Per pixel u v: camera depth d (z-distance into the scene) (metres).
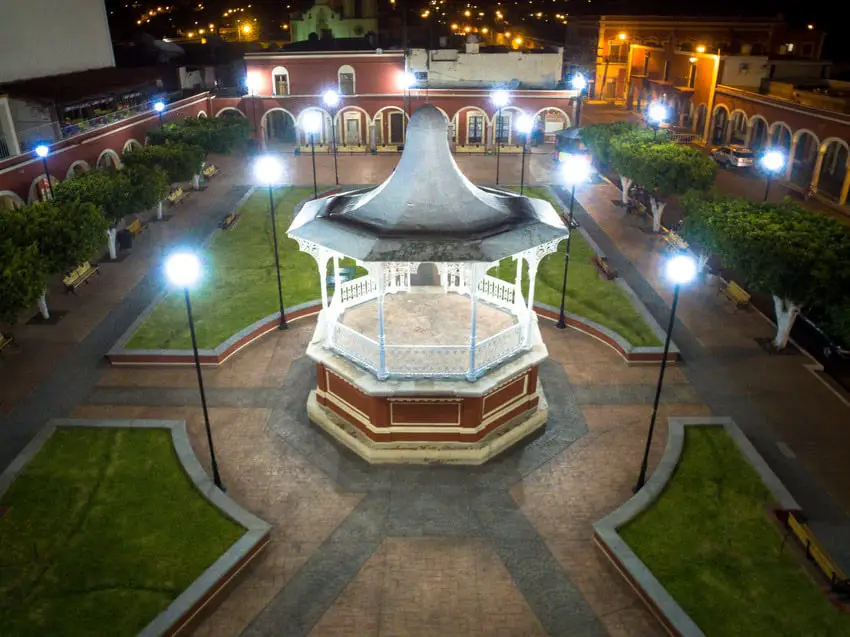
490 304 17.22
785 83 47.41
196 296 22.53
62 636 10.39
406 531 12.96
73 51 40.22
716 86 49.94
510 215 14.58
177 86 48.91
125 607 10.91
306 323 20.94
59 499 13.22
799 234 18.08
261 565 12.16
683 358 18.86
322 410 16.11
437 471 14.59
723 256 19.44
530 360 15.12
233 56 59.44
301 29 61.84
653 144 30.45
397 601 11.46
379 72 47.75
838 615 10.77
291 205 33.69
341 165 43.78
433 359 14.61
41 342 19.81
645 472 14.20
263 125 48.09
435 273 25.12
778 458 14.85
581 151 41.31
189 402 16.92
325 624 11.04
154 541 12.23
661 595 11.05
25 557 11.87
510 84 49.09
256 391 17.41
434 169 14.05
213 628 10.95
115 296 23.06
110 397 17.12
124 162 30.94
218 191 37.09
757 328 20.58
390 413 14.55
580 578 11.92
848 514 13.23
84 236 20.34
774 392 17.30
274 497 13.80
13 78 34.50
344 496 13.86
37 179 27.84
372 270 13.91
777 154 24.86
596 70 70.38
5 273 16.75
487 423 15.00
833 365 18.95
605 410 16.66
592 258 25.75
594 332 20.06
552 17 99.31
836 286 16.86
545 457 15.02
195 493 13.46
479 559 12.34
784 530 12.52
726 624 10.65
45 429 15.19
